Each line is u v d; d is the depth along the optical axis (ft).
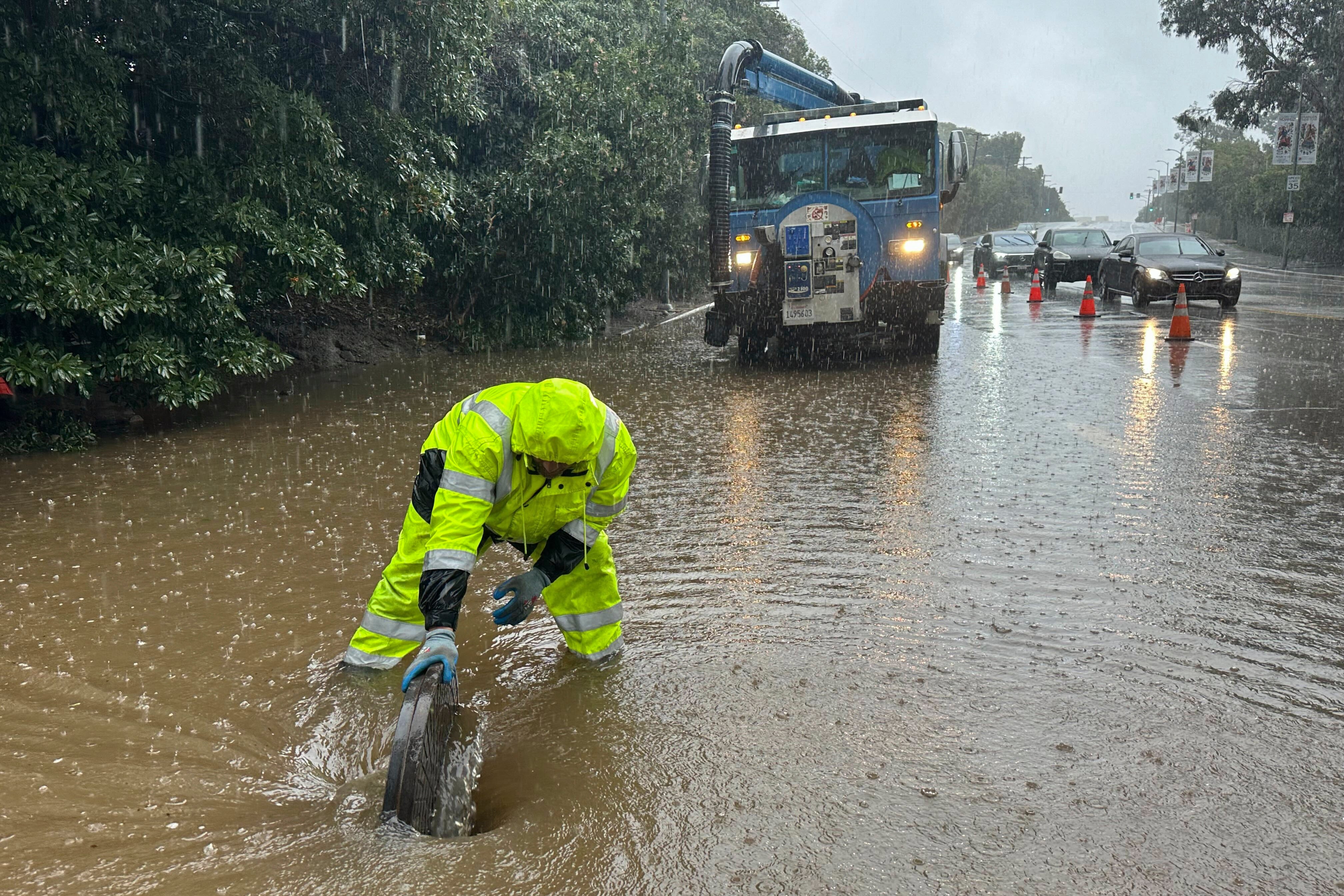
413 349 53.06
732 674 12.78
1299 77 145.18
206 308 30.37
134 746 10.87
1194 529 19.02
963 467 24.80
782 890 8.29
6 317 27.84
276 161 34.12
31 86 27.94
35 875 8.37
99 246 27.78
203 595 15.90
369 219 39.42
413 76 39.78
